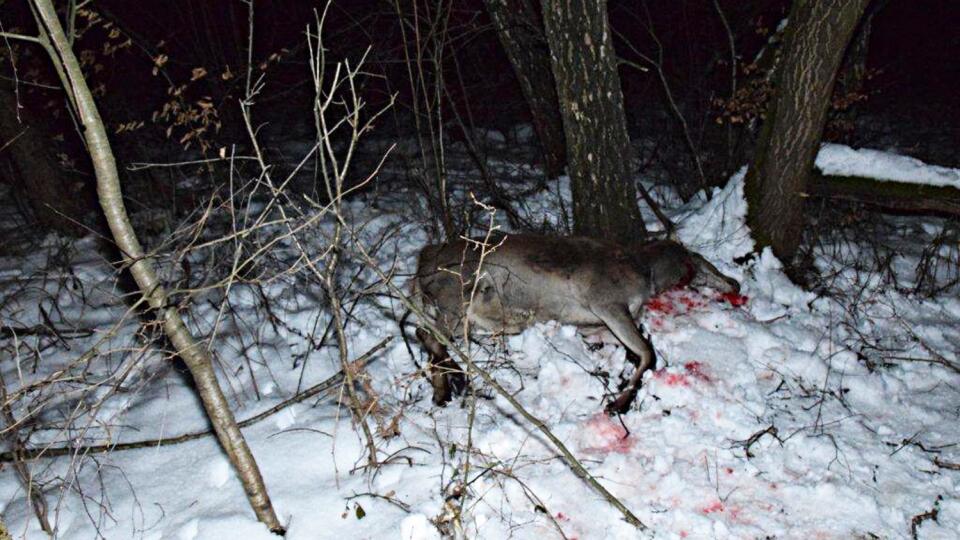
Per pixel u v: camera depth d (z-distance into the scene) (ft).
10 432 14.40
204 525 12.91
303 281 21.63
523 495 13.65
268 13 41.42
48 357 19.12
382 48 32.27
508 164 32.63
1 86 25.13
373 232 24.89
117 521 13.55
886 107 45.14
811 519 13.32
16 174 30.09
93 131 9.61
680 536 12.96
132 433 16.01
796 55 18.79
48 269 23.68
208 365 11.44
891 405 16.38
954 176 19.45
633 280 17.26
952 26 53.01
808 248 22.71
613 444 15.03
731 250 21.24
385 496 13.51
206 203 27.14
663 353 17.30
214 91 30.60
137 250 10.40
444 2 28.48
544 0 18.92
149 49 29.27
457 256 16.96
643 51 40.73
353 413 15.21
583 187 20.58
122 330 20.29
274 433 15.43
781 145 19.84
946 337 19.02
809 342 18.07
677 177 29.07
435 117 34.19
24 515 13.78
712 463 14.49
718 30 34.12
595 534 12.96
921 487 13.98
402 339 18.49
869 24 24.79
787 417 15.78
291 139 38.83
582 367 16.84
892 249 23.40
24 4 24.35
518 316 17.65
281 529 12.91
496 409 15.88
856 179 20.58
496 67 40.09
